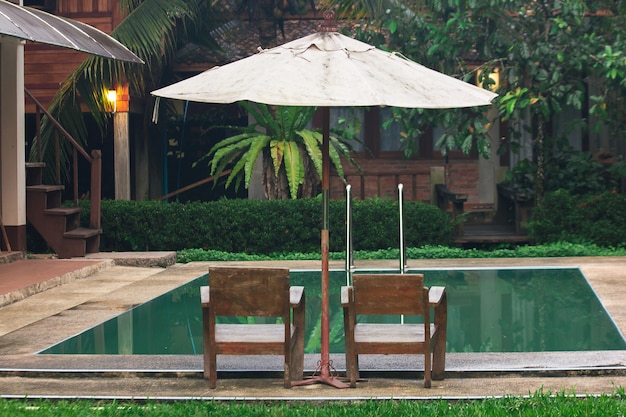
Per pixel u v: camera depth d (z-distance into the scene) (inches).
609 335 342.3
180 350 327.6
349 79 242.8
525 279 494.3
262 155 674.2
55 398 257.1
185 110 786.2
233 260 593.0
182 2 647.1
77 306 418.0
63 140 638.5
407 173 700.7
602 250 592.4
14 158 548.4
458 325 372.8
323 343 275.9
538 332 353.1
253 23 738.2
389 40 679.1
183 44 756.6
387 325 287.1
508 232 690.2
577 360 289.1
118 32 631.8
